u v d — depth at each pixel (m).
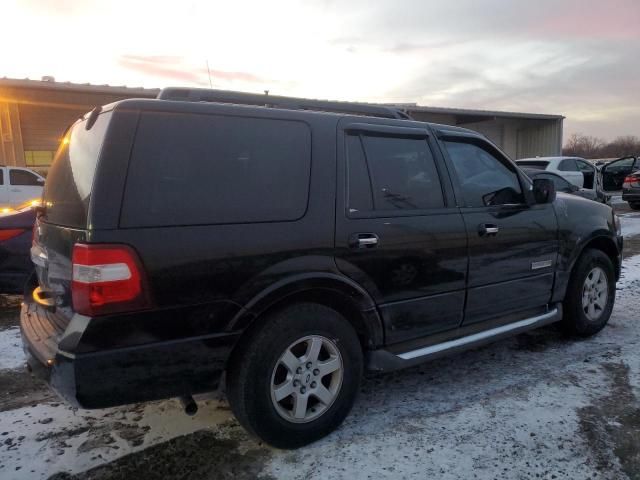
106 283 2.29
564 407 3.31
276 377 2.76
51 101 14.91
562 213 4.23
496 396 3.48
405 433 3.02
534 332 4.81
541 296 4.09
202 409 3.34
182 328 2.47
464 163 3.68
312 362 2.85
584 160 15.70
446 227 3.36
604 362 4.05
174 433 3.05
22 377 3.88
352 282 2.93
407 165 3.33
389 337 3.19
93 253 2.29
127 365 2.36
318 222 2.83
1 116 15.23
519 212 3.86
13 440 2.99
